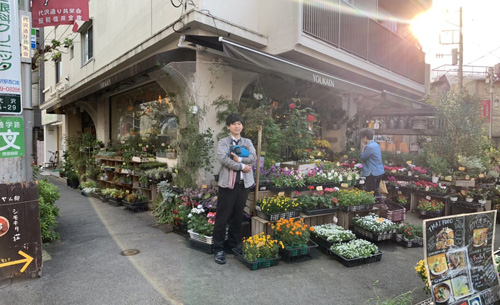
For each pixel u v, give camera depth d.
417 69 10.05
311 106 7.38
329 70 6.99
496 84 20.89
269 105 5.62
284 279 3.52
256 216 4.47
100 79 8.86
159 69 5.44
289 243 4.02
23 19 3.54
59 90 11.79
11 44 3.37
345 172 5.73
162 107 6.72
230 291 3.21
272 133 5.23
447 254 2.56
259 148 4.61
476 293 2.66
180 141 5.02
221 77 5.05
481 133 6.87
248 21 5.74
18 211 3.41
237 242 4.28
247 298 3.08
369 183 5.82
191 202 4.88
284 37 5.55
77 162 10.12
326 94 7.73
